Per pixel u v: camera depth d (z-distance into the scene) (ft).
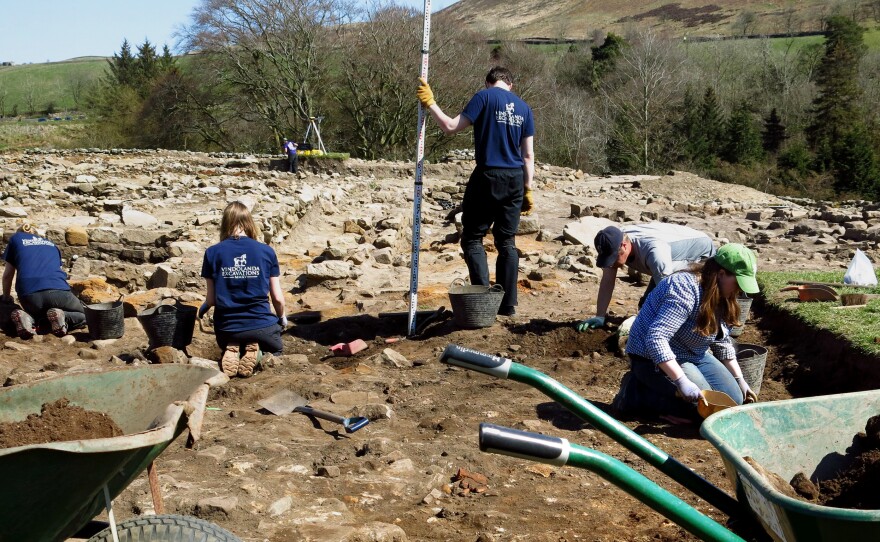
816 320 22.07
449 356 9.27
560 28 389.60
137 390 9.84
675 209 60.80
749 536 10.22
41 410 9.53
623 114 158.10
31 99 298.56
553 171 93.91
